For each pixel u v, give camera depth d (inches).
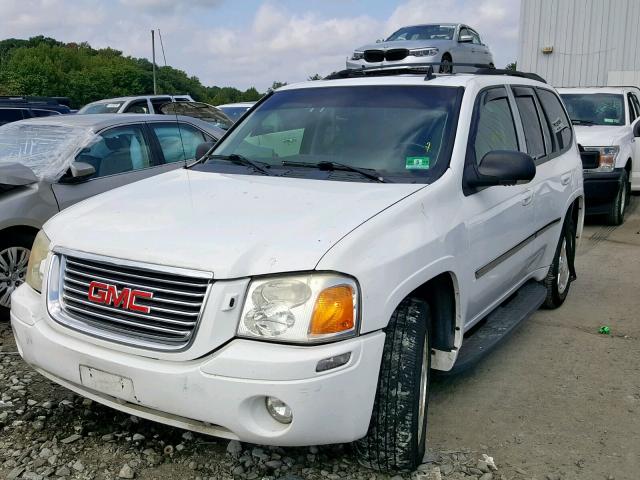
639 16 712.4
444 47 507.8
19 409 147.6
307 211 124.0
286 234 114.2
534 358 188.4
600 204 378.9
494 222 156.6
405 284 117.5
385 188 137.3
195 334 107.0
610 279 274.4
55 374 123.9
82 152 230.5
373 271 112.3
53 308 123.0
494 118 174.2
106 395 118.3
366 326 110.2
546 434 144.3
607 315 227.3
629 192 429.1
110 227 124.9
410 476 124.6
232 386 104.7
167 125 267.9
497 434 143.9
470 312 153.6
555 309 233.9
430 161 146.3
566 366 182.7
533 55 771.4
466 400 160.9
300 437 106.6
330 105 169.8
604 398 162.9
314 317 105.7
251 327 106.5
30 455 129.6
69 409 148.2
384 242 117.6
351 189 137.2
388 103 164.7
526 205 179.2
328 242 111.7
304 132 164.6
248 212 125.2
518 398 162.2
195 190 143.5
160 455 130.9
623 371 179.6
